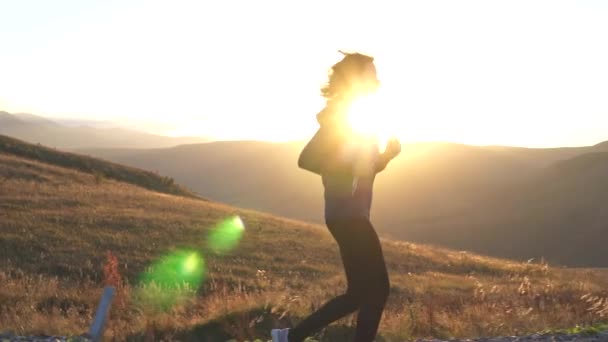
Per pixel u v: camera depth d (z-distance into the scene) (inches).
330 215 219.6
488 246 4955.7
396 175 6289.4
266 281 1127.6
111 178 2583.7
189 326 447.2
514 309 510.6
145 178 2701.8
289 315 459.5
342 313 227.9
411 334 438.6
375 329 224.5
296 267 1359.5
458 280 1277.1
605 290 820.6
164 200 1927.9
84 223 1499.8
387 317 464.8
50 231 1400.1
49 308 719.1
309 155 217.3
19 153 2549.2
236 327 437.7
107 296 332.2
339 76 217.5
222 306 490.0
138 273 1219.2
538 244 4864.7
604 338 311.4
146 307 622.2
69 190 1893.5
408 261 1528.1
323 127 217.3
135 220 1582.2
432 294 955.3
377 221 5541.3
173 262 1300.4
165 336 437.1
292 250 1502.2
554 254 4682.6
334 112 217.2
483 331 448.1
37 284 849.5
